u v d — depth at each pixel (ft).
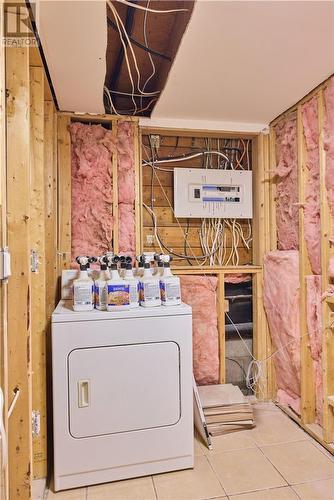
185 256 8.96
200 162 9.11
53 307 6.78
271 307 8.38
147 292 6.23
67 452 5.60
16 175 4.55
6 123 4.53
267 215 8.76
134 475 5.86
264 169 8.73
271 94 7.02
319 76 6.32
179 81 6.43
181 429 6.07
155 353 5.98
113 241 7.97
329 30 4.97
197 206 8.70
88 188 7.94
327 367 6.66
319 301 7.04
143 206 8.74
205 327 8.43
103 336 5.76
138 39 6.57
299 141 7.39
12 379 4.52
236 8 4.49
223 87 6.68
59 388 5.59
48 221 6.78
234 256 9.20
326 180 6.68
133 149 8.14
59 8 4.40
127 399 5.84
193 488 5.60
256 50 5.45
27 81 4.61
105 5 4.36
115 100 8.42
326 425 6.64
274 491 5.50
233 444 6.84
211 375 8.44
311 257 7.31
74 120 8.02
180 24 5.40
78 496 5.47
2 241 3.16
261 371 8.68
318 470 6.00
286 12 4.58
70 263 7.70
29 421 4.58
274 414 8.03
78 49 5.30
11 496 4.50
